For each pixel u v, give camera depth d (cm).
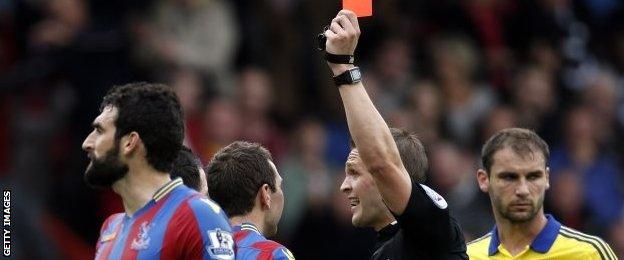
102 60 3534
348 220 3575
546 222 2191
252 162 1936
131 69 3578
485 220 3212
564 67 4394
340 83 1783
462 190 3572
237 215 1927
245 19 3950
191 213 1744
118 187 1791
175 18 3734
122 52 3572
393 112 3822
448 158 3619
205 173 2030
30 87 3500
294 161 3656
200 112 3572
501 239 2195
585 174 4019
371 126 1769
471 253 2227
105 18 3662
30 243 3344
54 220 3444
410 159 1942
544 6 4406
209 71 3759
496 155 2145
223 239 1747
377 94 3897
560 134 4075
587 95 4350
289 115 3909
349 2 1809
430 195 1791
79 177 3484
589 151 4066
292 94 3981
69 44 3512
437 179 3612
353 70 1784
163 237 1736
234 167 1931
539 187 2134
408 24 4219
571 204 3788
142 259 1734
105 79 3522
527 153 2125
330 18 4091
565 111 4169
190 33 3744
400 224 1786
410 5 4253
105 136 1770
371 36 4150
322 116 3944
